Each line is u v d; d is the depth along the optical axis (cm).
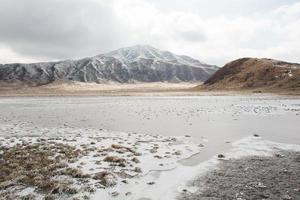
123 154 1694
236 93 10950
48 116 3903
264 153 1759
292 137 2239
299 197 1078
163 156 1686
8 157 1620
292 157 1653
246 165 1509
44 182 1188
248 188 1176
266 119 3328
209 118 3525
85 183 1204
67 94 12106
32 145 1936
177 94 11281
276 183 1230
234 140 2170
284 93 9750
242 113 4006
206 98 8512
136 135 2423
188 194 1134
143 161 1568
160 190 1178
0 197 1063
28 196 1074
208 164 1546
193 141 2155
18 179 1223
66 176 1275
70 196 1090
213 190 1166
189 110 4600
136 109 4928
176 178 1324
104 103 6619
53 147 1853
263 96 9025
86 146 1916
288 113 3906
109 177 1257
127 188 1193
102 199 1080
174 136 2372
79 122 3291
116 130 2719
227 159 1639
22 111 4675
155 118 3609
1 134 2491
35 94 12356
